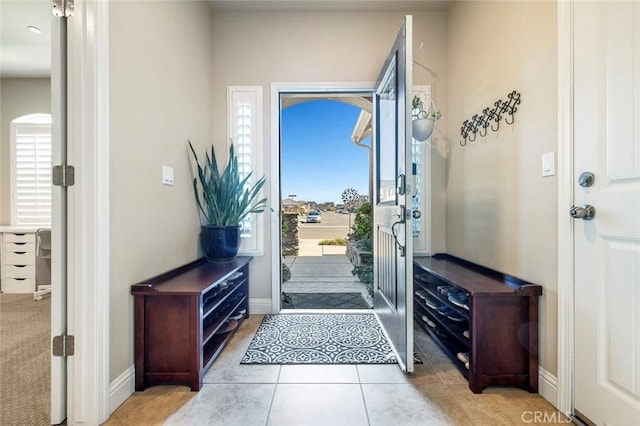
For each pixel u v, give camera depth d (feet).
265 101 9.05
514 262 5.82
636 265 3.67
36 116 12.62
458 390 5.25
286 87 9.04
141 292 5.22
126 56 5.08
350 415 4.61
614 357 3.92
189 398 5.03
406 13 8.99
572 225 4.51
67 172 4.46
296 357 6.40
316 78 9.02
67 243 4.47
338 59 9.02
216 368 5.98
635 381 3.67
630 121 3.72
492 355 5.21
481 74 7.01
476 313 5.19
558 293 4.72
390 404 4.88
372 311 9.23
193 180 7.75
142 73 5.54
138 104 5.42
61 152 4.48
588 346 4.27
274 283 9.07
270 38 9.02
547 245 4.95
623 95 3.79
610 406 3.96
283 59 9.02
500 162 6.28
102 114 4.54
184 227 7.27
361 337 7.38
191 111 7.68
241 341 7.17
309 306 10.19
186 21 7.38
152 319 5.29
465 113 7.81
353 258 16.74
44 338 7.40
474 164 7.37
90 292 4.45
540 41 5.09
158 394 5.13
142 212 5.54
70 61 4.45
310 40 9.02
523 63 5.54
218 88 9.05
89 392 4.42
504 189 6.15
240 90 9.02
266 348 6.81
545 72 4.98
